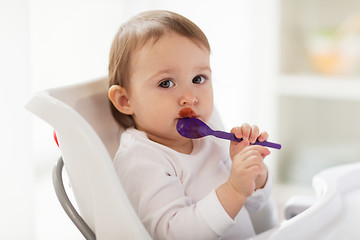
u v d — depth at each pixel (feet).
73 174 1.71
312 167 5.48
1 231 3.12
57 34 4.14
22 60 3.15
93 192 1.59
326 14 5.89
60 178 2.02
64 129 1.56
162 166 2.02
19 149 3.16
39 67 3.94
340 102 6.13
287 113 5.74
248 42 5.42
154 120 2.15
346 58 5.41
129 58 2.17
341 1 5.79
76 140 1.55
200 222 1.77
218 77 5.48
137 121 2.25
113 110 2.31
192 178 2.16
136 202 1.95
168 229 1.83
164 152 2.12
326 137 6.21
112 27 4.71
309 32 5.86
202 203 1.81
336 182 2.09
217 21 5.40
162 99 2.10
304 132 6.05
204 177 2.22
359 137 6.09
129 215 1.54
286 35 5.57
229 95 5.51
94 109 2.20
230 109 5.54
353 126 6.12
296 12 5.71
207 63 2.19
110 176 1.53
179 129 2.07
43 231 4.07
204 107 2.16
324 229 1.74
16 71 3.12
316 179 2.18
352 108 6.08
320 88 5.31
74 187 1.77
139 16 2.30
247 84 5.50
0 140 3.07
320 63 5.51
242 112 5.54
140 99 2.16
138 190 1.95
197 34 2.17
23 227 3.22
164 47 2.10
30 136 3.24
